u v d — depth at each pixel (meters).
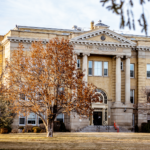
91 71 62.62
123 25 11.55
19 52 43.19
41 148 25.28
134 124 64.56
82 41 59.38
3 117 51.06
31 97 39.53
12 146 26.56
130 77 66.00
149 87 65.62
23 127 56.06
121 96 63.56
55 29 68.88
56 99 39.28
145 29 11.51
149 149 25.05
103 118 62.22
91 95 39.56
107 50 61.53
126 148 25.58
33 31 61.78
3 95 45.91
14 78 41.91
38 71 39.75
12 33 57.94
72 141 32.25
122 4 11.41
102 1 11.52
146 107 63.28
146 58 66.19
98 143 30.00
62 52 39.62
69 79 39.38
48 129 40.50
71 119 57.94
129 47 62.81
